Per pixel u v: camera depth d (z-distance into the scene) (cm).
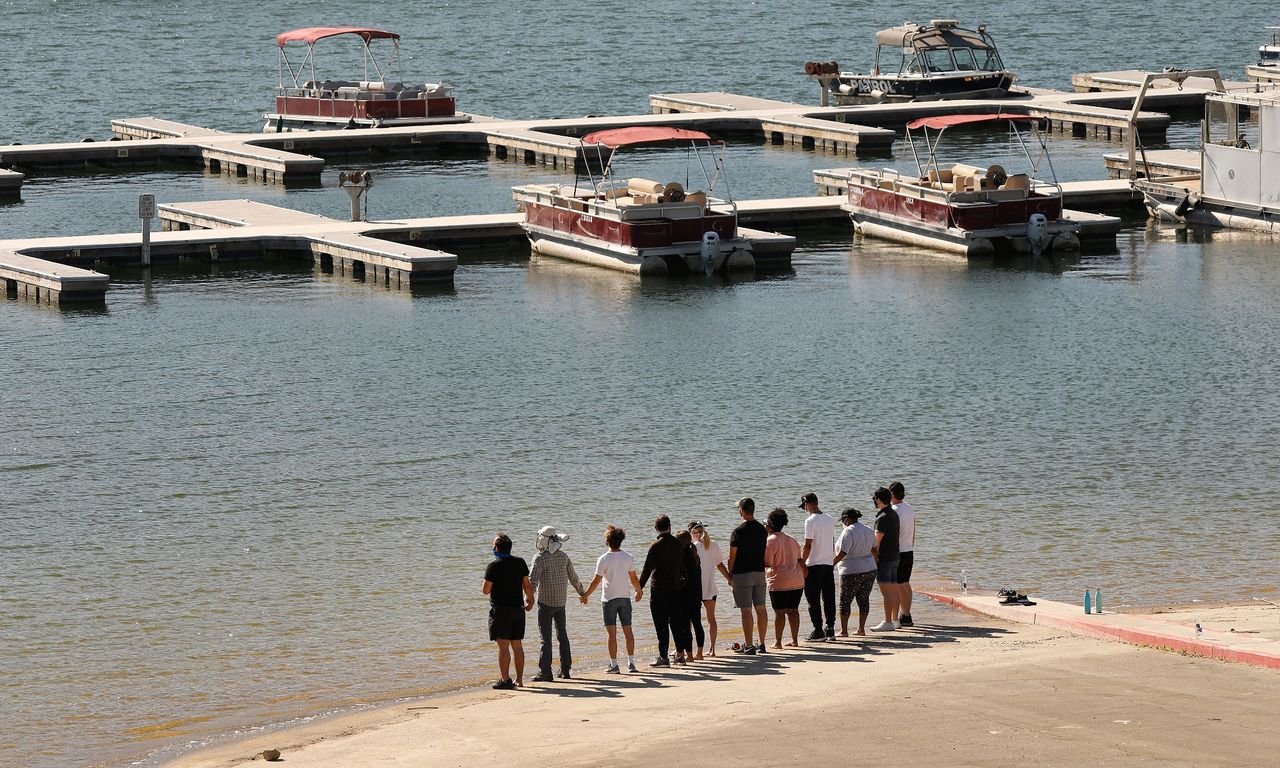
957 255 8969
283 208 10256
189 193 11112
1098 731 2853
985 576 4384
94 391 6322
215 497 5119
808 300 7888
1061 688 3155
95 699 3641
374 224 9238
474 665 3809
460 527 4828
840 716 3044
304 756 3102
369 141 12681
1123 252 9006
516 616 3547
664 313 7631
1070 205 10169
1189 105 14688
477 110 16475
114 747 3356
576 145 12069
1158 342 6969
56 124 15525
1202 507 4938
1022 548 4603
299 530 4819
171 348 6988
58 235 9656
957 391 6256
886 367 6625
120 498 5116
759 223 9681
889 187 9394
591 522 4850
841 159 12456
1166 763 2669
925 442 5625
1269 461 5372
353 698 3606
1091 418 5884
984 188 8994
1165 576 4353
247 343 7081
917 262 8794
